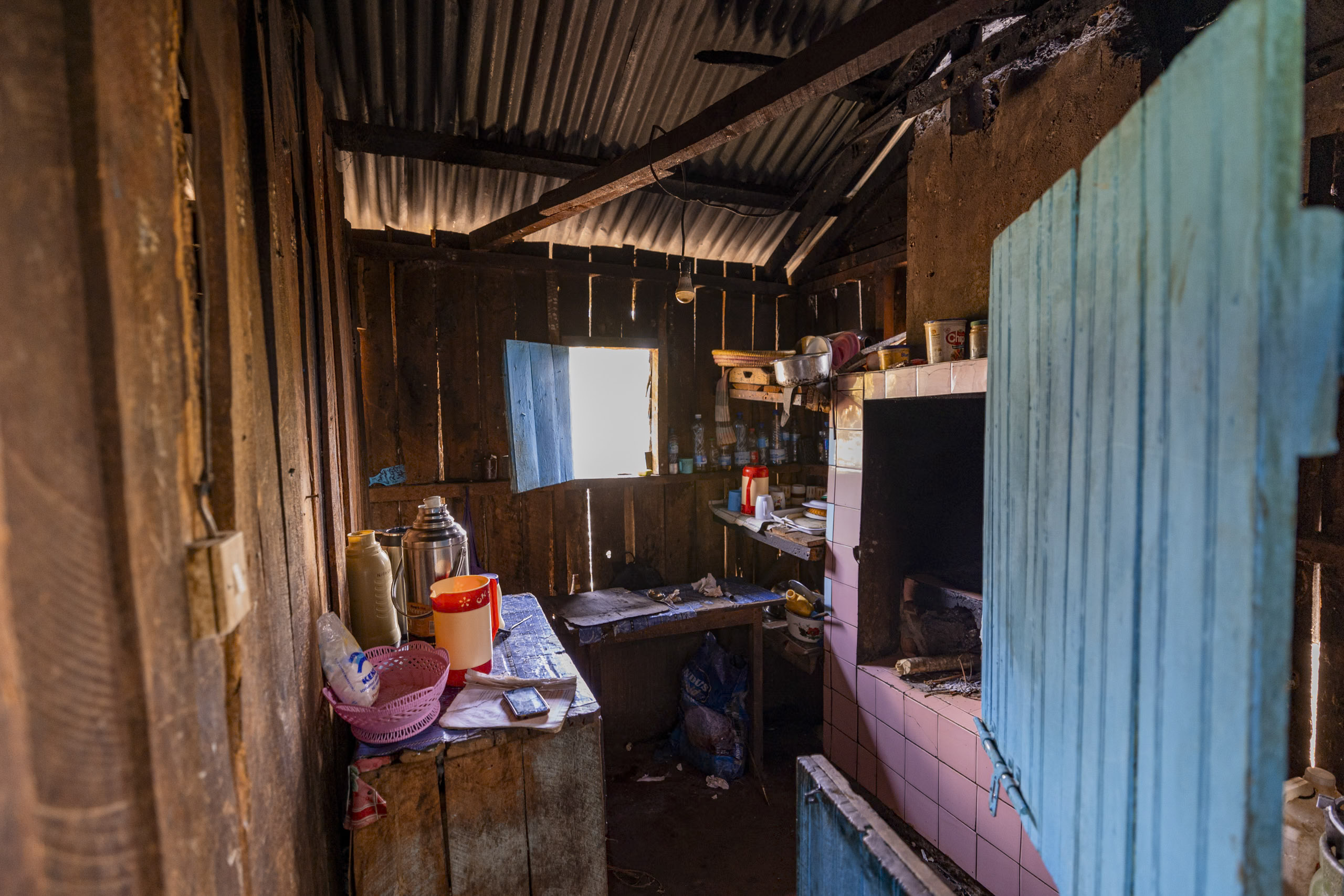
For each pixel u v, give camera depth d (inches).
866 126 111.2
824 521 134.6
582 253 149.8
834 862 45.8
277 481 44.2
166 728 23.9
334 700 59.0
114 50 22.7
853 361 117.6
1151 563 22.1
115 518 21.2
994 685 45.1
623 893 100.9
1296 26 15.1
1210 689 18.4
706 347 164.2
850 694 116.5
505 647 85.0
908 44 65.0
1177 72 20.0
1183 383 19.9
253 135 44.0
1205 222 18.4
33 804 18.0
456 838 61.0
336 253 90.2
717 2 96.8
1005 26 85.1
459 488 136.5
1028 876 81.4
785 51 105.3
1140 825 23.0
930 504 117.5
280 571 43.9
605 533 154.2
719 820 118.9
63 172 20.0
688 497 161.8
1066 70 77.8
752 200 141.3
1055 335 31.8
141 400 23.6
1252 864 16.5
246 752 32.9
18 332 18.1
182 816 25.0
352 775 56.6
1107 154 25.6
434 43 96.1
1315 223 15.5
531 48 99.5
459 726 62.2
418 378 134.6
